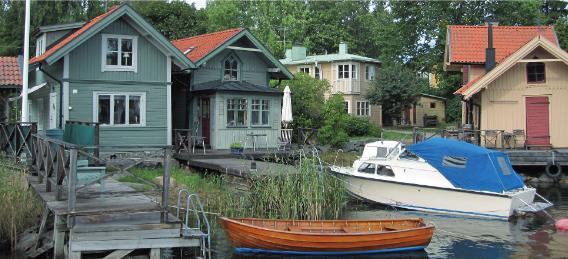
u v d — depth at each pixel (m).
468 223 14.55
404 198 16.22
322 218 13.87
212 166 17.48
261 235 11.04
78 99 19.59
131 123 20.58
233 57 24.67
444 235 13.16
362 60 41.84
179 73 23.59
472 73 27.34
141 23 20.09
